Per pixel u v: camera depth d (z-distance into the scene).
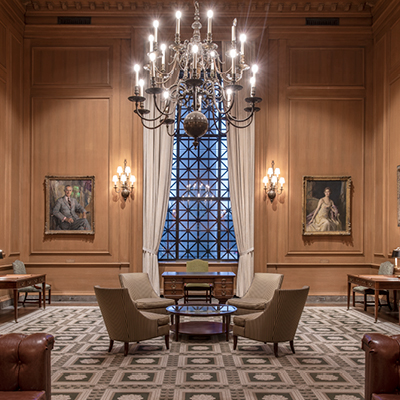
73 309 8.66
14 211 9.59
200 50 5.57
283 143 10.06
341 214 9.98
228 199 10.73
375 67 10.00
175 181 10.73
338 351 5.72
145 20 10.12
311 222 9.95
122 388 4.32
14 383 3.09
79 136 10.05
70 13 10.13
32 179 10.00
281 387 4.38
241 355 5.52
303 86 10.15
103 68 10.14
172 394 4.17
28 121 10.06
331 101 10.16
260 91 10.09
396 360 3.16
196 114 4.88
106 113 10.08
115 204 9.91
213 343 6.11
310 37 10.19
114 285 9.80
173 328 6.44
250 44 10.16
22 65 10.09
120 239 9.84
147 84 10.02
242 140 10.03
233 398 4.09
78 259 9.85
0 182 8.97
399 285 7.59
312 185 10.01
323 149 10.09
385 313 8.40
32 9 10.11
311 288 9.88
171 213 10.70
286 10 10.11
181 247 10.67
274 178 9.85
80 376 4.67
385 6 9.50
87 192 9.95
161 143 10.02
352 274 9.39
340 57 10.21
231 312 6.07
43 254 9.87
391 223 9.07
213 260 10.58
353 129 10.13
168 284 8.41
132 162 9.97
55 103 10.11
